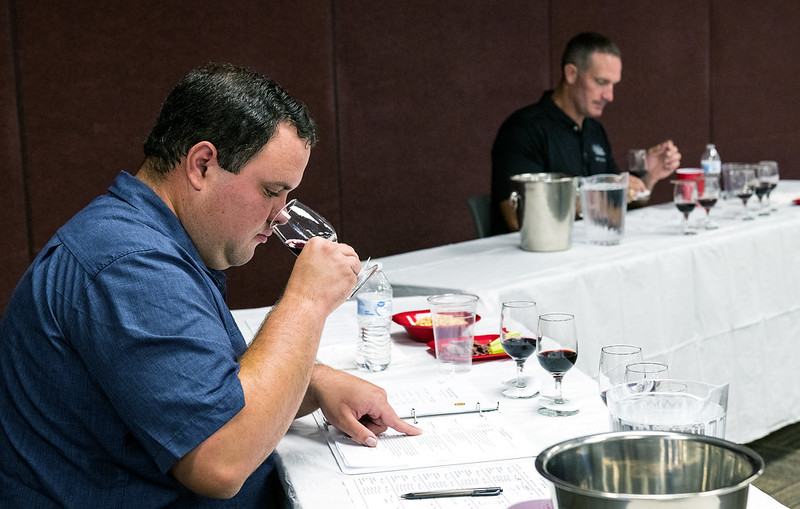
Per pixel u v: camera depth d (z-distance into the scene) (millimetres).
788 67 6375
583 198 3014
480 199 3707
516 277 2555
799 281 3270
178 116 1274
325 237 1505
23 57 3986
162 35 4277
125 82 4211
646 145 6004
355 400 1429
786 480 2965
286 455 1377
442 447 1360
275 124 1272
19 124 4020
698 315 2941
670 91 6035
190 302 1189
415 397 1593
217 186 1281
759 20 6246
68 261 1217
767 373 3178
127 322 1150
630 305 2750
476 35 5195
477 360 1846
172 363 1144
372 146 4938
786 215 3383
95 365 1166
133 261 1187
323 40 4699
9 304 1284
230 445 1151
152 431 1140
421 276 2656
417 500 1176
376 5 4852
